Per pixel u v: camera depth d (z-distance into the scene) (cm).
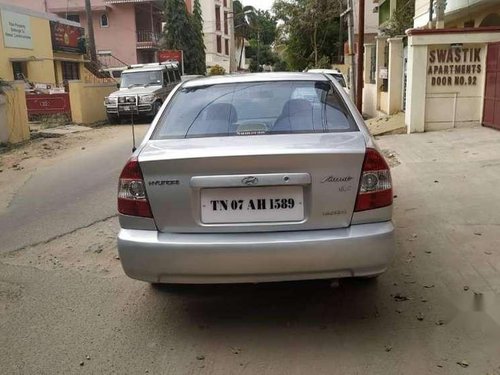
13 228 634
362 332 356
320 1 3516
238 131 384
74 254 531
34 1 4416
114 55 4525
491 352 326
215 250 327
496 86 1110
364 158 333
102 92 2167
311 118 392
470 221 563
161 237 338
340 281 430
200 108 412
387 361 321
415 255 482
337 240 325
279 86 429
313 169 327
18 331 374
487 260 461
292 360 326
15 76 2458
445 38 1162
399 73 1552
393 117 1462
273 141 352
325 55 3681
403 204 648
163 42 4578
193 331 367
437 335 348
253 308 397
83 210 707
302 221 331
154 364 328
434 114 1213
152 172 336
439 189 702
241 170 326
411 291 412
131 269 343
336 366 318
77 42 3197
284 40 3984
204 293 425
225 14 6625
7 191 855
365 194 333
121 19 4475
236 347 344
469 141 1027
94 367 327
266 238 327
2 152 1291
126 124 2028
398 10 2245
